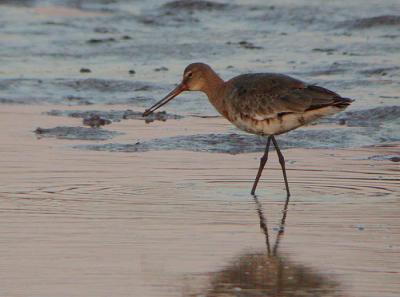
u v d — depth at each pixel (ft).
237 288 35.96
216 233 42.39
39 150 58.34
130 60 84.79
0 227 42.96
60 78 77.56
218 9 102.42
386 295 35.24
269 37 91.56
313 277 36.99
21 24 97.35
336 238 41.63
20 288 35.78
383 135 62.13
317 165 55.31
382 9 96.48
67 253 39.58
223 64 81.15
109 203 46.98
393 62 79.30
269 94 49.47
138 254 39.47
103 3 107.65
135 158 56.65
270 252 39.86
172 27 97.35
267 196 48.70
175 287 36.09
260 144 60.29
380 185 50.72
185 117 68.33
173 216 44.88
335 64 78.84
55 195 48.26
